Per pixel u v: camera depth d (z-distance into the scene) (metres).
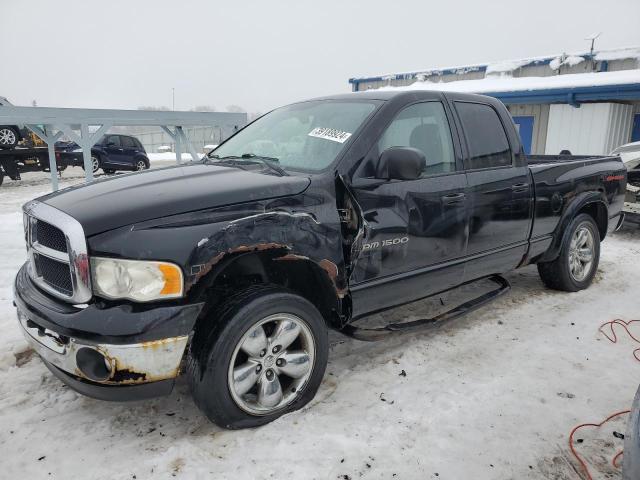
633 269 5.74
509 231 4.01
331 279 2.91
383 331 3.29
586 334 3.96
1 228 8.12
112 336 2.28
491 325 4.12
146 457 2.51
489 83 14.88
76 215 2.44
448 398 3.03
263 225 2.62
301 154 3.25
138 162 20.34
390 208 3.13
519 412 2.90
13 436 2.68
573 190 4.60
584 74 13.37
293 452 2.54
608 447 2.62
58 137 10.30
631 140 12.91
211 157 3.78
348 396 3.05
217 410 2.58
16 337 3.82
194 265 2.42
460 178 3.57
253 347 2.64
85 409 2.93
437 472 2.42
